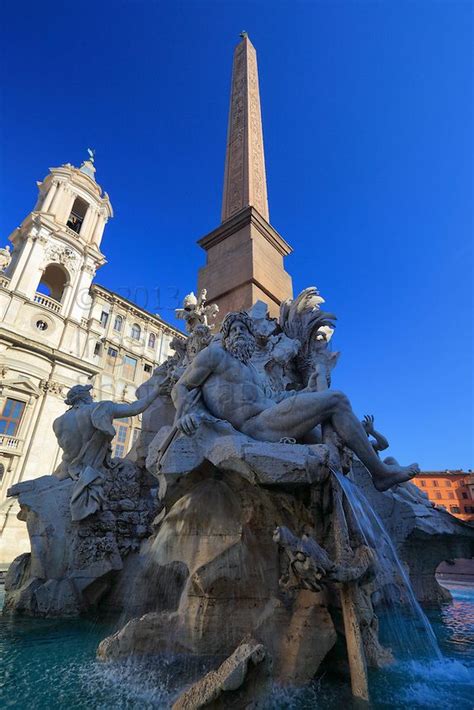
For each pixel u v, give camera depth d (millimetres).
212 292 9023
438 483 40875
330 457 3535
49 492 6004
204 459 3863
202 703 2238
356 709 2646
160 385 7246
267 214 11664
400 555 6188
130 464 6934
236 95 14203
